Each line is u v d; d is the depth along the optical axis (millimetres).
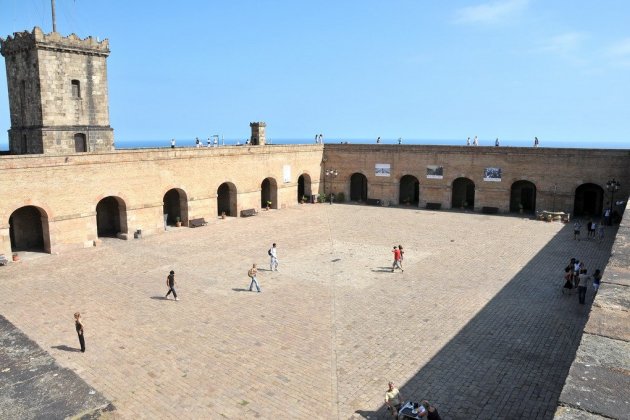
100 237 39625
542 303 24281
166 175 41688
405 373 17531
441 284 27375
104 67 43844
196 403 15594
